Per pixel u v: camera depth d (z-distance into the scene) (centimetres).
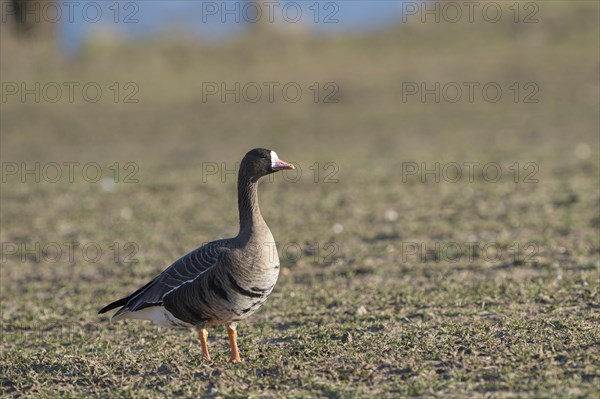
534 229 2281
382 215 2591
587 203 2541
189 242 2397
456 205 2666
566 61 5678
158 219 2731
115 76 6019
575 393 1061
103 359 1370
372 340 1353
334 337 1426
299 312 1639
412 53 6291
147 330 1586
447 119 4666
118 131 4862
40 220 2820
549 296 1614
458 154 3619
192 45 6619
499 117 4591
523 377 1133
